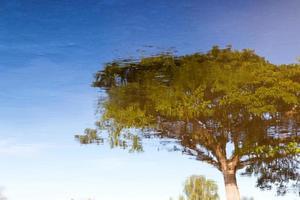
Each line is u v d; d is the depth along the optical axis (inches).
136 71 1088.2
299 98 979.9
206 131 1099.9
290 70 988.6
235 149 1089.4
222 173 1138.0
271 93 938.7
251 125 1050.1
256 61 1069.1
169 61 1053.8
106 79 1112.2
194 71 1000.9
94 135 1155.9
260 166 1253.1
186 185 1282.0
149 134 1161.4
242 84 985.5
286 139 1120.2
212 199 1263.5
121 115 1044.5
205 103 980.6
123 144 1088.8
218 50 1078.4
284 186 1294.3
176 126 1111.6
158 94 1012.5
